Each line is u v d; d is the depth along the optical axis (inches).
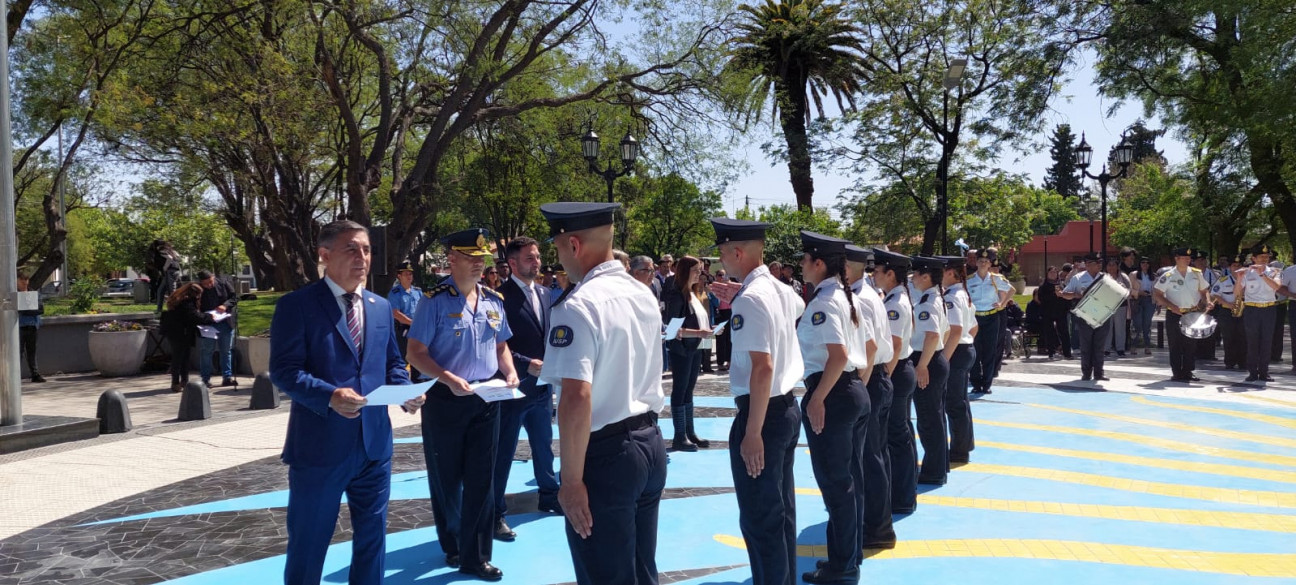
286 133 609.3
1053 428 380.5
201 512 252.2
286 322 148.2
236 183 760.3
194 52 635.5
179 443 349.1
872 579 197.3
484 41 660.7
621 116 810.2
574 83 816.9
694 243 1530.5
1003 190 1189.1
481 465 196.7
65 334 641.6
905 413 245.3
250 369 613.9
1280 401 449.1
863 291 202.5
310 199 825.5
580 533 124.4
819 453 187.3
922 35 960.9
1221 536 229.8
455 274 197.6
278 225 727.1
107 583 195.0
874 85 1009.5
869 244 1152.2
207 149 635.5
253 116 607.2
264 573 201.6
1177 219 1001.5
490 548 199.3
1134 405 439.2
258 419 404.2
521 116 836.0
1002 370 582.9
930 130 1032.2
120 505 259.9
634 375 130.1
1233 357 577.6
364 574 157.5
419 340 193.0
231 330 550.0
